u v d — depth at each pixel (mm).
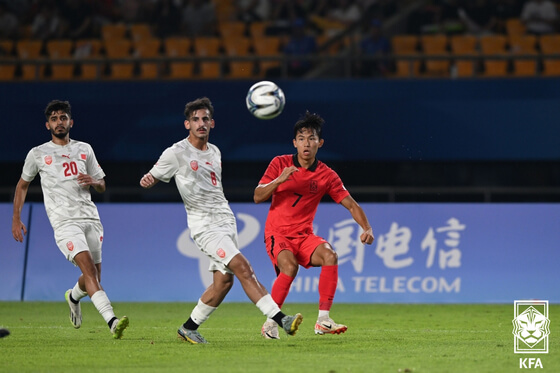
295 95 56219
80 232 24828
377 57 56281
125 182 60094
